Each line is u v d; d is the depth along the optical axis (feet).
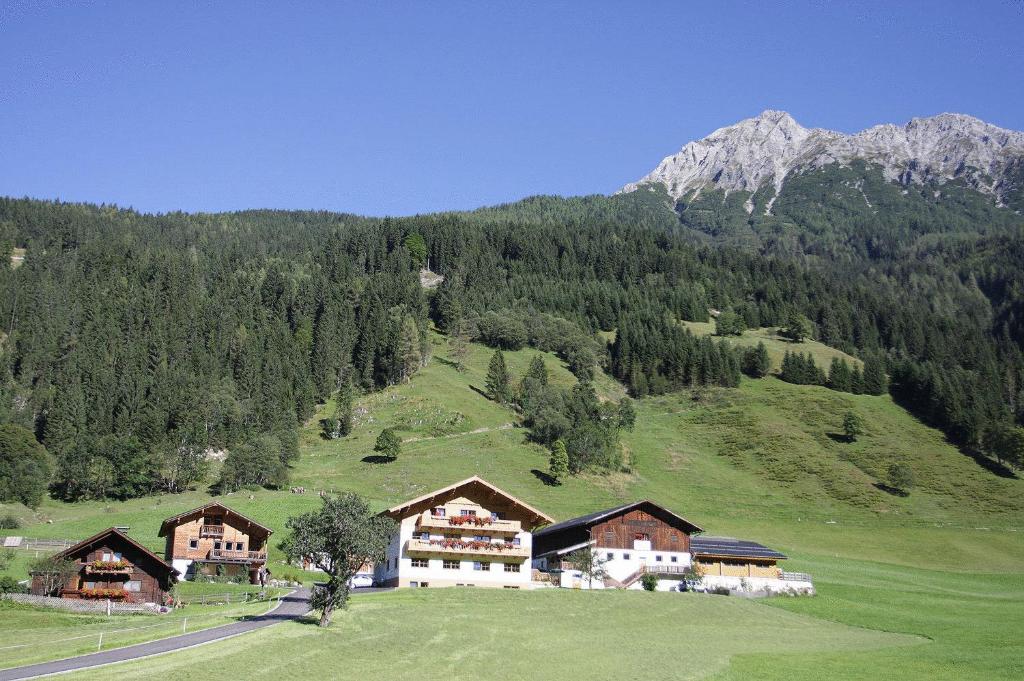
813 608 312.71
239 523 378.94
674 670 190.80
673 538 353.72
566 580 327.88
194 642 188.44
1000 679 194.90
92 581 288.71
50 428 642.63
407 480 589.73
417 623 217.97
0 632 213.46
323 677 163.22
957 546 516.32
